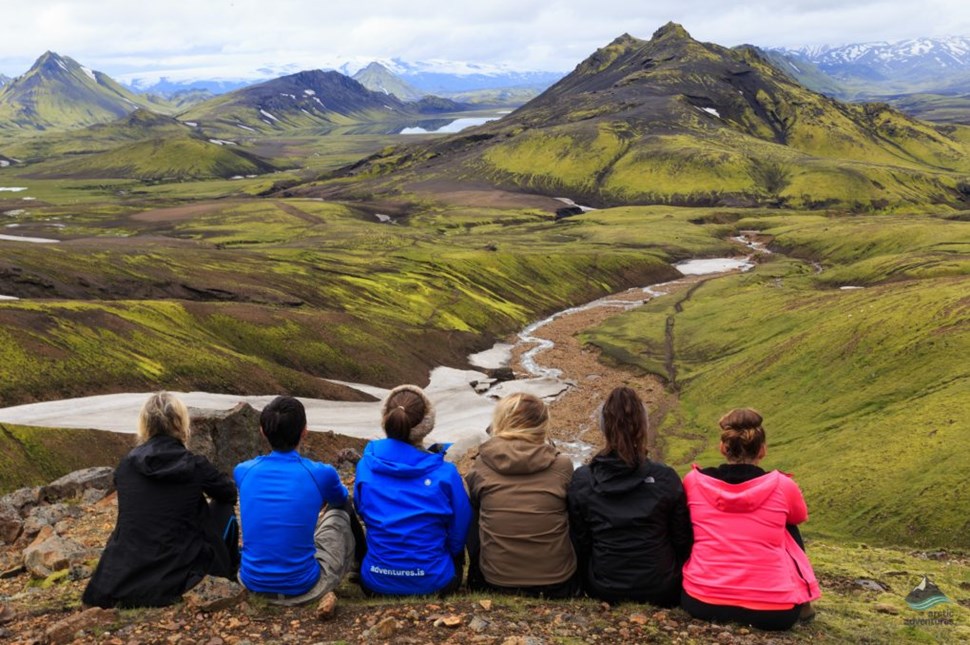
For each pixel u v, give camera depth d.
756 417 10.17
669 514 10.30
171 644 8.89
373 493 10.63
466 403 102.88
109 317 100.25
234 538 11.57
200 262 165.25
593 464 10.55
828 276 182.38
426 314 155.50
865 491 54.34
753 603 9.72
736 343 120.25
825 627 10.95
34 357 84.12
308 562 10.38
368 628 9.45
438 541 10.65
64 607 10.45
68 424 68.31
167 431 10.56
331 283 164.50
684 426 89.69
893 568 22.80
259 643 8.93
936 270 160.75
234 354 102.94
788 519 10.19
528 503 10.56
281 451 10.55
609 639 9.32
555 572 10.64
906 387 77.69
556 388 111.31
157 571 10.11
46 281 128.75
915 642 11.65
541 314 175.75
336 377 113.25
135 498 10.20
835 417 78.00
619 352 128.38
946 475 51.31
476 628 9.35
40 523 17.95
